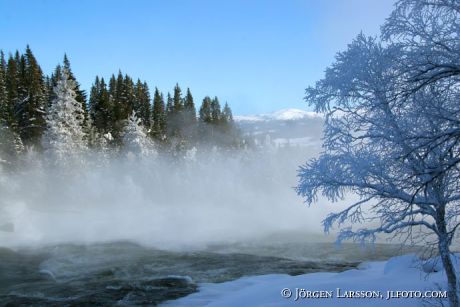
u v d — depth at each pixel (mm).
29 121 52594
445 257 7477
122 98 82875
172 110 91375
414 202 7145
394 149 7453
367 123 7785
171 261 19391
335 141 7859
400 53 6902
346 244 22422
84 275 17062
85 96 63594
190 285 14570
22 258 20547
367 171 7477
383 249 19812
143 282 15281
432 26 6652
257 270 16781
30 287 15078
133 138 54219
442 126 6785
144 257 20641
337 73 7492
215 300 12305
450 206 7512
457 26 6258
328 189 7766
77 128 41719
